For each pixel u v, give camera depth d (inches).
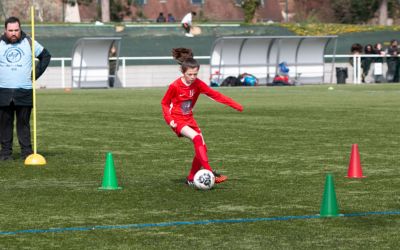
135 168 786.2
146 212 565.6
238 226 520.1
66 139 1042.7
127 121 1291.8
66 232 506.0
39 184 690.8
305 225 520.7
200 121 1291.8
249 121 1285.7
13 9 3791.8
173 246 470.3
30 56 831.1
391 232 500.7
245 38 2456.9
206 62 2618.1
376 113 1416.1
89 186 678.5
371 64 2637.8
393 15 4662.9
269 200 609.3
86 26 2672.2
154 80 2556.6
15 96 825.5
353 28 3002.0
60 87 2444.6
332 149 920.9
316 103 1676.9
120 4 4094.5
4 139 844.0
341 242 477.4
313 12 4682.6
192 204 595.2
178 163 820.6
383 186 668.7
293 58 2583.7
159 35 2691.9
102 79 2415.1
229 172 754.8
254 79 2469.2
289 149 924.0
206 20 4229.8
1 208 582.9
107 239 487.2
